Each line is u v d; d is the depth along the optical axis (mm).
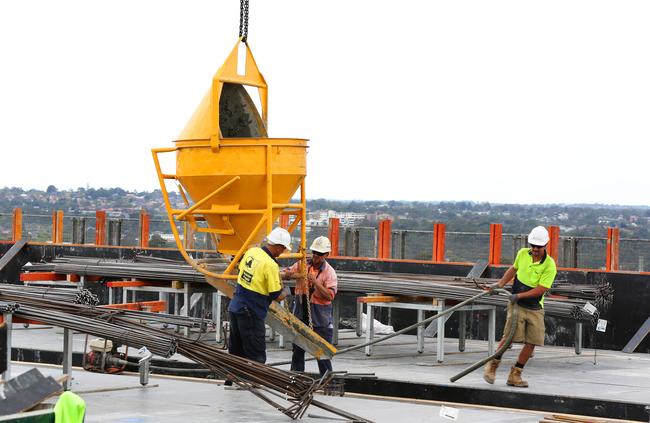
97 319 14844
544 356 21859
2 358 14469
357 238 27703
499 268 25156
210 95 16953
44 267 24375
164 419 13406
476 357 21156
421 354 21500
